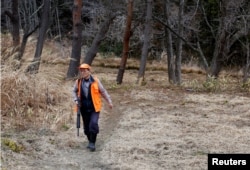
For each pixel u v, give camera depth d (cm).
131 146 849
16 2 1545
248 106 1216
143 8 1997
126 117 1096
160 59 3078
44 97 1116
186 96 1375
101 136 943
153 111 1170
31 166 711
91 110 841
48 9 1523
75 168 727
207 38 2664
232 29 1989
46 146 829
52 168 715
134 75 2589
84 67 830
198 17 2384
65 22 3244
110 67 2950
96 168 732
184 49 3009
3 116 993
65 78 1634
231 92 1444
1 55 1188
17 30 1545
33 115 1028
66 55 2411
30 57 1469
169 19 2127
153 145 856
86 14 2650
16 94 1049
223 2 1794
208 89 1485
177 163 753
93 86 834
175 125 1015
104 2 2245
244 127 995
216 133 940
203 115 1116
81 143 880
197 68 2906
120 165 745
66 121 1030
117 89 1527
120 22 2405
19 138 861
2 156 721
